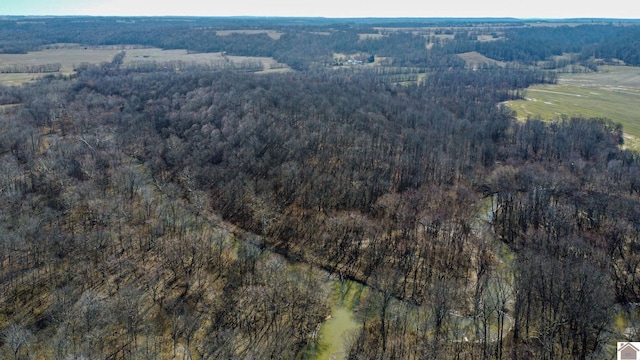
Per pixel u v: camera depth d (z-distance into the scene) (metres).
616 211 112.81
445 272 100.25
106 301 82.62
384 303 84.38
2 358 71.12
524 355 76.38
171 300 88.00
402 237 111.38
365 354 77.19
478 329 82.75
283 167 133.00
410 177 137.75
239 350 77.56
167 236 107.44
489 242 111.62
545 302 82.88
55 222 107.81
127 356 73.75
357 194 125.62
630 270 94.25
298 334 81.94
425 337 80.62
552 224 110.75
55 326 77.75
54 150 142.50
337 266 103.19
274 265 96.19
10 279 87.88
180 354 75.88
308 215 120.06
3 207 107.31
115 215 109.88
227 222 118.75
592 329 77.75
